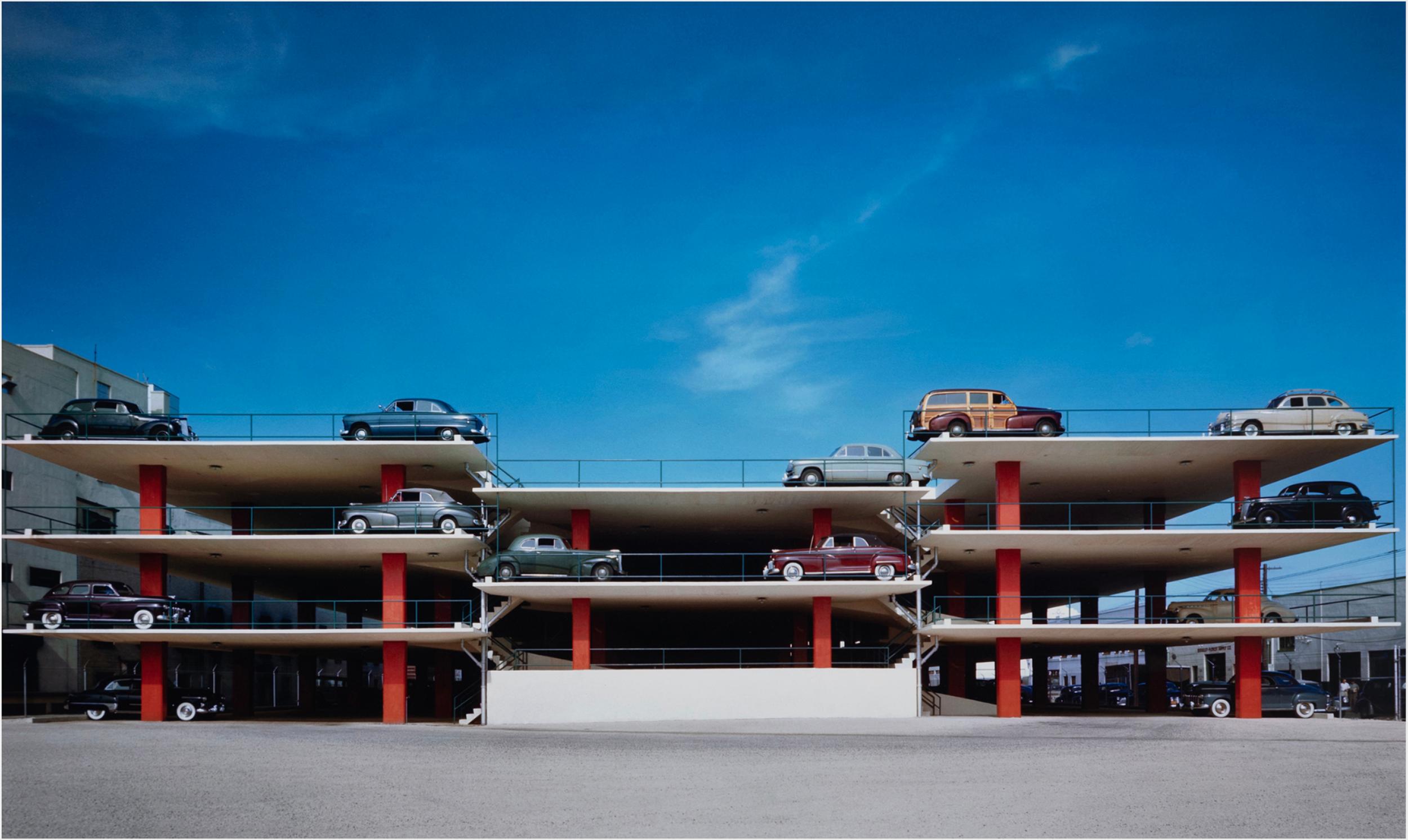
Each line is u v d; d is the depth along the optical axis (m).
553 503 35.03
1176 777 15.23
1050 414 33.66
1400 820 11.87
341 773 15.78
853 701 32.75
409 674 61.47
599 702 32.53
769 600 35.56
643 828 11.34
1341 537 33.00
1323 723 28.34
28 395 42.19
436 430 33.34
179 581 48.19
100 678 43.72
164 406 52.56
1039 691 49.53
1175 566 40.16
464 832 11.17
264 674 53.59
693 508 35.72
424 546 33.16
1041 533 33.09
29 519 41.47
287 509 42.09
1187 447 33.16
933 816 11.98
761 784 14.55
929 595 45.09
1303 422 32.66
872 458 33.88
